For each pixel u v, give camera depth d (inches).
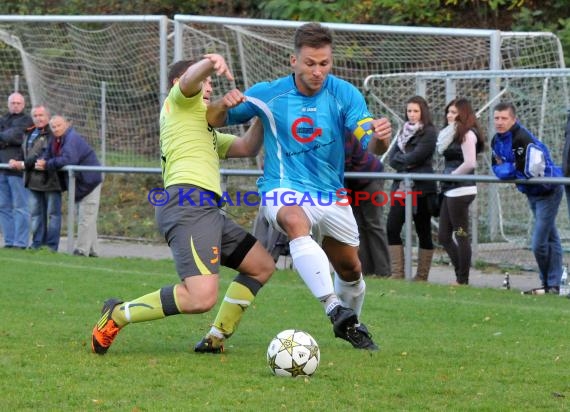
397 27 1298.0
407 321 738.2
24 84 1782.7
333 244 617.3
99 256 1223.5
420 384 518.0
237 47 1594.5
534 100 1339.8
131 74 1685.5
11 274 959.6
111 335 579.5
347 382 518.9
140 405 463.5
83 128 1704.0
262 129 619.5
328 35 577.9
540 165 921.5
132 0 2260.1
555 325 722.2
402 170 1016.9
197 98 581.6
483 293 912.3
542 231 947.3
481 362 580.1
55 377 520.4
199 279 565.3
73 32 1732.3
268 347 573.0
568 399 492.4
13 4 2372.0
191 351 605.0
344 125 600.1
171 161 583.8
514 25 1866.4
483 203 1326.3
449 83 1257.4
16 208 1243.8
